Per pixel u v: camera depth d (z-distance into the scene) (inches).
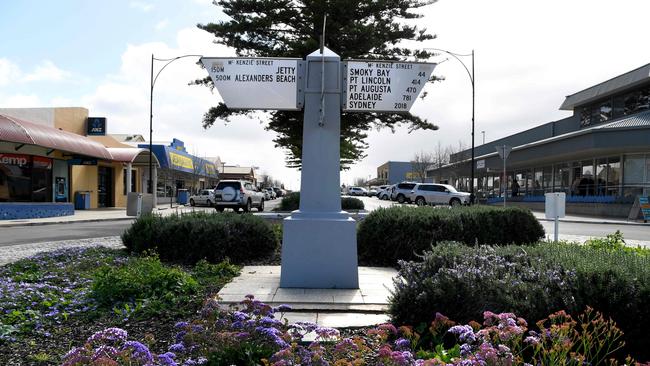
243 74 261.9
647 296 149.3
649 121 983.6
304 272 241.1
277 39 816.9
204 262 291.6
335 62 254.4
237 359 122.5
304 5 788.0
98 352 107.3
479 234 330.3
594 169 1168.2
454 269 168.1
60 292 219.5
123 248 368.2
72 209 917.8
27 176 892.6
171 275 218.4
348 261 241.6
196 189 2351.1
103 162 1162.0
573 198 1158.3
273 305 204.8
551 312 148.3
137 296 203.8
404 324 165.6
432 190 1517.0
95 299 203.5
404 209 352.2
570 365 122.6
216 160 3122.5
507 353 106.5
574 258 175.9
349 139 1142.3
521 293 155.7
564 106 1531.7
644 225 816.9
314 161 250.1
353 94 263.1
